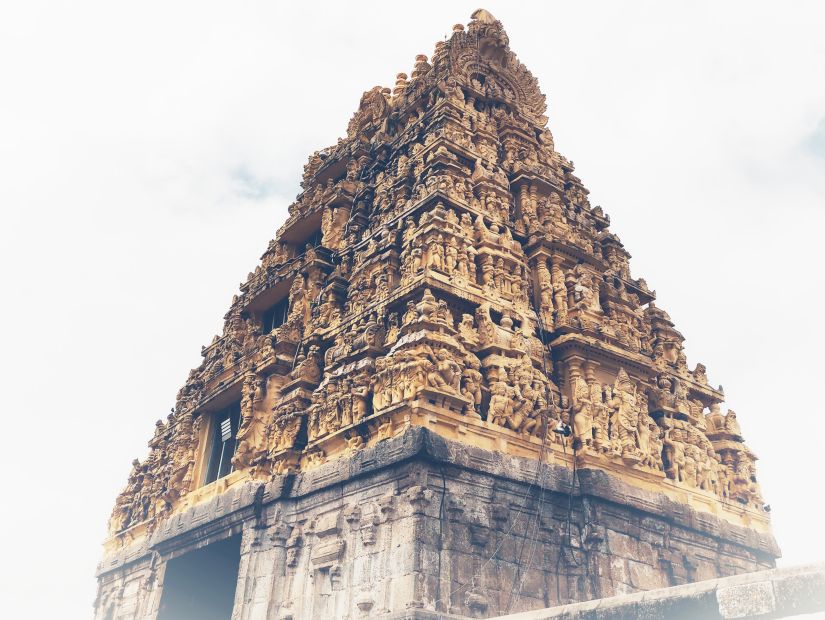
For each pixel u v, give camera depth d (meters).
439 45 36.53
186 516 28.73
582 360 25.55
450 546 19.38
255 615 22.20
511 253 26.83
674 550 24.25
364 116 38.22
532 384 23.64
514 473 21.66
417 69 37.41
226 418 32.09
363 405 22.75
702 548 25.33
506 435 22.16
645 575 22.80
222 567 30.67
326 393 24.28
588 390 25.03
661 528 24.20
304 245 36.38
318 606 20.78
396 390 21.36
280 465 24.44
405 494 19.84
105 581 34.41
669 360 31.22
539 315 26.92
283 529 23.22
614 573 21.98
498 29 37.59
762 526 28.52
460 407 21.55
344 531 21.31
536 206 30.86
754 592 10.20
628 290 31.86
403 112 34.38
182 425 32.53
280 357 27.80
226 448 31.17
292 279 31.81
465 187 27.97
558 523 22.11
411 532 19.00
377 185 32.28
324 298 28.61
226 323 36.38
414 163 29.91
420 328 22.22
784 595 9.91
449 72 33.75
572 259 29.05
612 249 32.69
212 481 31.05
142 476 35.41
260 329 34.12
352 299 26.81
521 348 23.88
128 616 31.11
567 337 25.61
